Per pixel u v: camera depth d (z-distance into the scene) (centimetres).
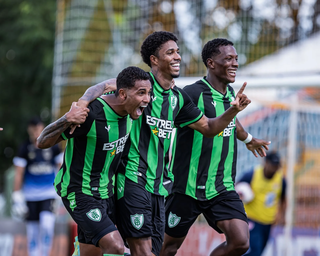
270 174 1869
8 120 4394
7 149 4500
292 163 1953
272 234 1962
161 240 1104
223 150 1182
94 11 2472
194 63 2066
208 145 1170
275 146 2083
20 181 2048
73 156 1024
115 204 1081
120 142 1031
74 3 2448
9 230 2103
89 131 993
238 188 1856
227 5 2145
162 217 1103
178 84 1716
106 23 2459
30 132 2034
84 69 2402
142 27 2322
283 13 2097
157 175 1079
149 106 1064
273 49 2162
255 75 1742
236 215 1161
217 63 1174
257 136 2077
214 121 1108
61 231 2016
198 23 2148
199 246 1878
